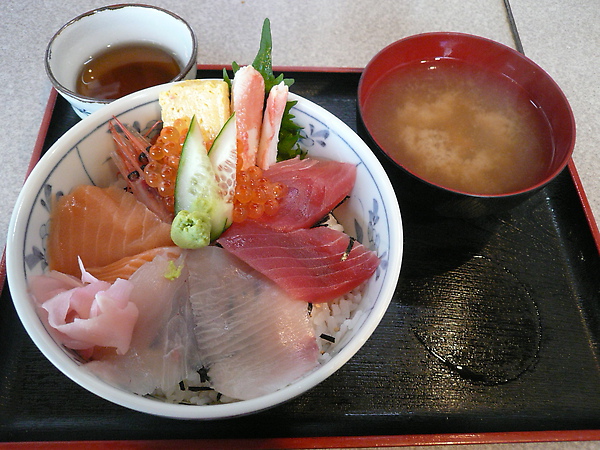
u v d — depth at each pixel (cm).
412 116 28
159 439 20
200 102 23
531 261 27
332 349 21
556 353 24
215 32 36
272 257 21
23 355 22
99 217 21
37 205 20
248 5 38
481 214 24
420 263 26
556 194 29
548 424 22
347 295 23
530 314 25
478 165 26
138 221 22
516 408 22
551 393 23
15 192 28
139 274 20
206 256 21
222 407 16
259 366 19
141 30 30
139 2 37
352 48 36
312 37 36
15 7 36
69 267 21
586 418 23
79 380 16
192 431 21
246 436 21
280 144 25
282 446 20
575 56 38
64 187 22
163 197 23
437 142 27
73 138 21
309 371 19
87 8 37
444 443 21
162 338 19
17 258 18
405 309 25
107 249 21
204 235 20
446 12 39
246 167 23
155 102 23
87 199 21
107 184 24
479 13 39
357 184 23
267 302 20
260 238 21
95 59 30
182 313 20
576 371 24
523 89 29
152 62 30
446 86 29
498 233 27
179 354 19
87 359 19
